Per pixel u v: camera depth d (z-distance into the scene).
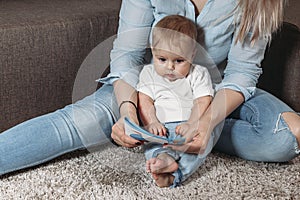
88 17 1.68
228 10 1.48
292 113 1.52
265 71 1.76
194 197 1.40
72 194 1.39
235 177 1.50
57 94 1.68
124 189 1.42
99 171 1.50
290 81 1.73
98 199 1.38
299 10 1.91
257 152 1.55
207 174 1.51
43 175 1.47
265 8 1.46
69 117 1.51
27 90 1.61
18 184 1.43
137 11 1.51
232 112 1.60
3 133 1.46
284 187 1.47
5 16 1.62
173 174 1.42
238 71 1.53
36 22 1.59
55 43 1.62
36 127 1.47
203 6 1.50
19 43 1.55
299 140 1.50
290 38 1.70
